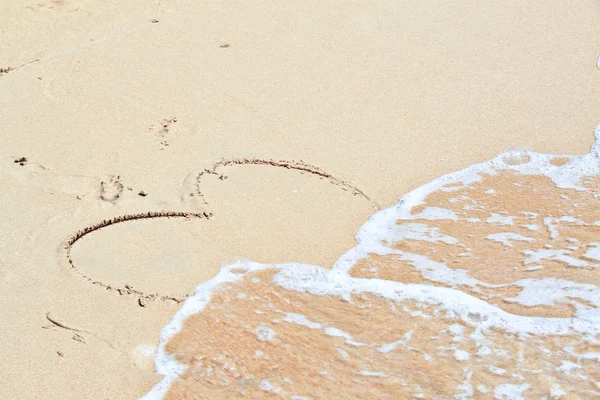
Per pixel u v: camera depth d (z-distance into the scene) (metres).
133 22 4.14
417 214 3.37
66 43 4.01
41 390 2.88
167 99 3.76
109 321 3.03
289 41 4.07
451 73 3.93
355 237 3.30
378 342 2.98
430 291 3.10
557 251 3.22
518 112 3.75
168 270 3.17
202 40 4.06
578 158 3.56
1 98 3.74
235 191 3.42
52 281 3.12
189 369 2.93
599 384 2.88
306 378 2.90
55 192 3.37
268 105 3.75
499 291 3.11
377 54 4.02
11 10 4.16
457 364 2.93
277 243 3.27
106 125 3.64
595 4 4.39
